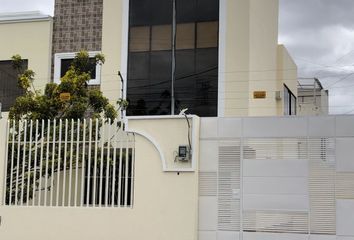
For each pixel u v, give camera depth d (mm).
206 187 11508
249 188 11305
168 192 11414
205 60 18562
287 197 11109
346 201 10867
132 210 11531
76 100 14461
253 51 18844
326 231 10891
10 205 12203
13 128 12531
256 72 19328
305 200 11031
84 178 11953
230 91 18125
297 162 11141
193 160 11344
